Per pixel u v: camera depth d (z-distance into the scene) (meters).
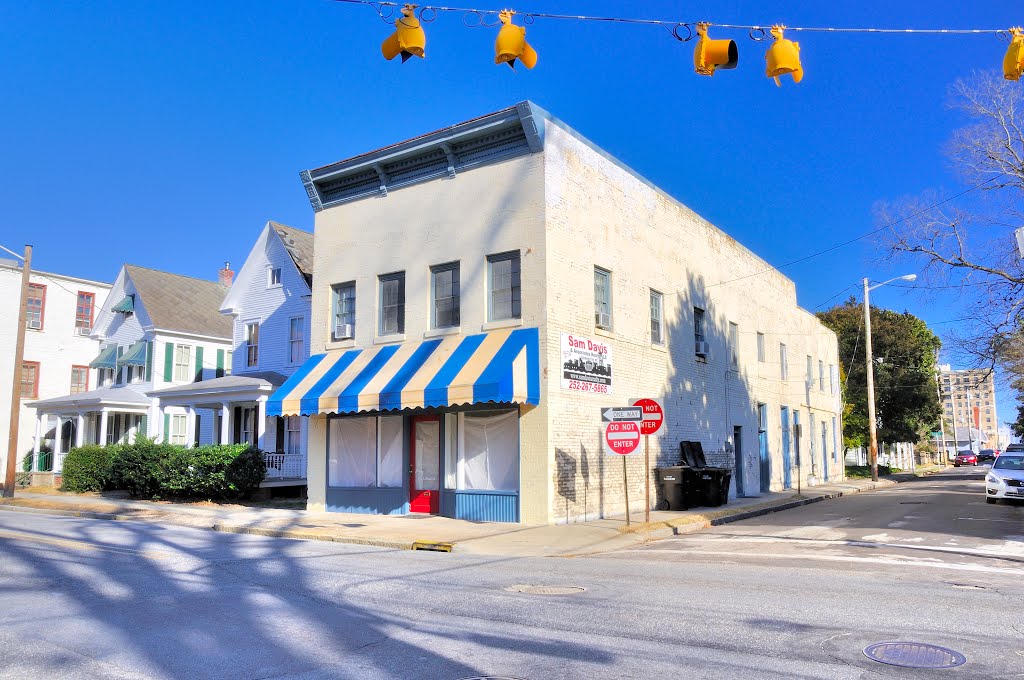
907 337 52.75
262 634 6.79
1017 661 5.88
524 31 8.45
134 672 5.64
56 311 36.62
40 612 7.70
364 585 9.33
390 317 19.36
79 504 21.64
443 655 6.08
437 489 18.00
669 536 16.03
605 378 18.45
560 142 17.61
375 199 19.84
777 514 21.38
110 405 29.45
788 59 8.30
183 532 15.96
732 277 27.66
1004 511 20.12
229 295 28.75
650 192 21.72
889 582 9.45
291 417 25.97
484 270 17.56
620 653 6.11
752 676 5.48
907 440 54.53
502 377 15.37
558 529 15.42
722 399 25.72
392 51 8.68
